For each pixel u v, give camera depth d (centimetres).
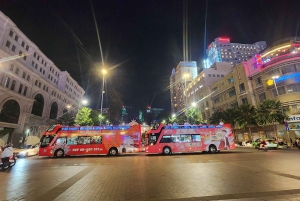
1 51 3525
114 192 652
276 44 3806
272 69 3566
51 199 590
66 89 7150
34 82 4797
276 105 3062
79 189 700
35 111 4900
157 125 2352
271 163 1246
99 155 2338
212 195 593
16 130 4084
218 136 2347
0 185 790
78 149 2195
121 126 2350
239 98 4541
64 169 1212
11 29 3969
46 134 2233
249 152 2239
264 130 3778
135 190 671
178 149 2233
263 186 680
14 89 4028
